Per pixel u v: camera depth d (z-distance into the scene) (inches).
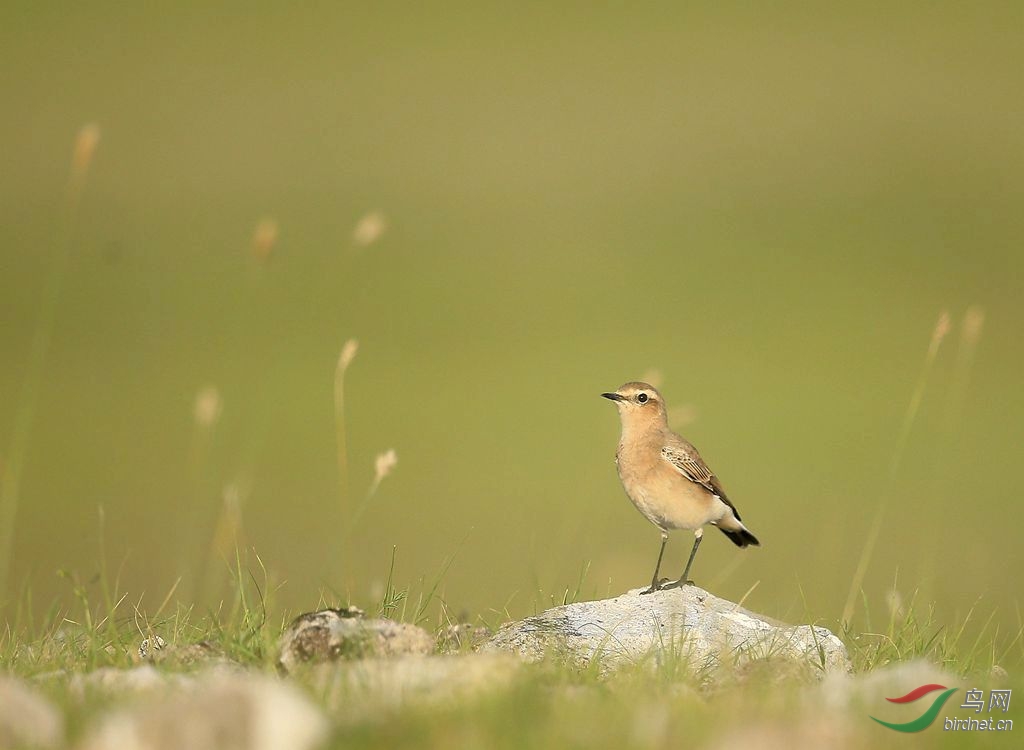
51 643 432.8
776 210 3368.6
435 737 288.7
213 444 1710.1
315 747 285.3
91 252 2883.9
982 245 3002.0
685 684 374.0
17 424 1775.3
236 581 490.9
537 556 1077.1
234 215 3304.6
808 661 419.8
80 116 4111.7
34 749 294.4
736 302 2613.2
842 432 1764.3
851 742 291.6
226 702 287.4
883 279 2726.4
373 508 1391.5
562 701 320.5
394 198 3622.0
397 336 2423.7
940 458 1625.2
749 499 1429.6
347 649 392.2
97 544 1243.2
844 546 1203.9
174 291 2669.8
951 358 2171.5
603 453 1676.9
